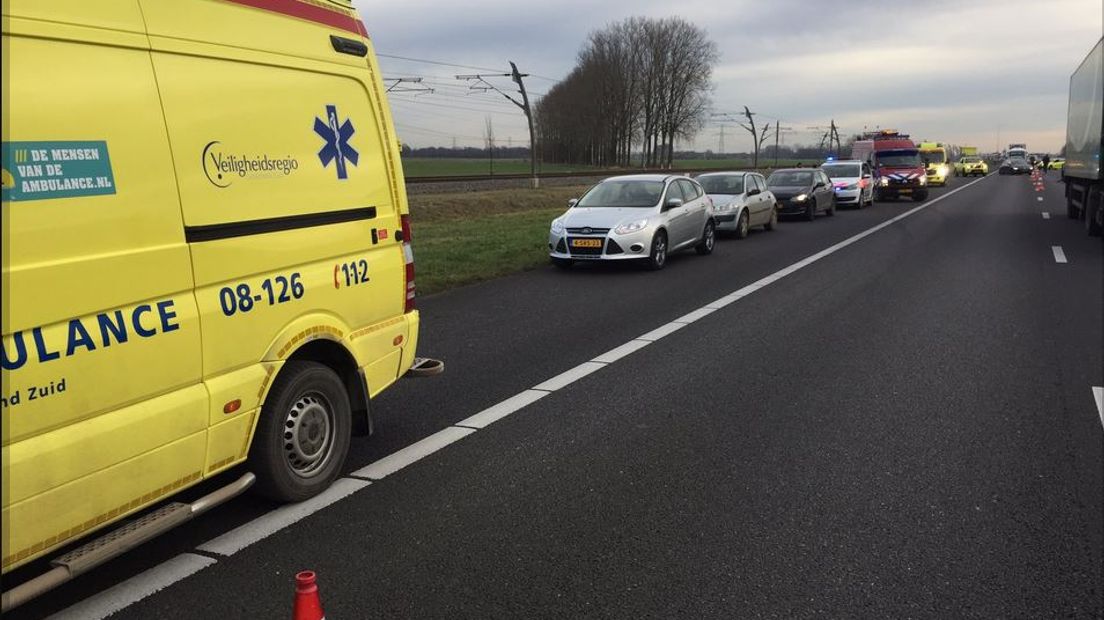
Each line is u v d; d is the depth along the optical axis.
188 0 3.30
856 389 6.15
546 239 17.14
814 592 3.24
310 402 4.09
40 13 2.66
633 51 97.50
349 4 4.47
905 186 31.84
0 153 2.51
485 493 4.21
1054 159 93.06
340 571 3.39
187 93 3.24
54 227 2.67
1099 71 15.79
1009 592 3.24
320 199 4.02
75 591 3.21
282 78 3.80
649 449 4.88
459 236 18.09
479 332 8.39
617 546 3.63
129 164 2.96
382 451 4.84
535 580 3.33
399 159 4.82
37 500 2.65
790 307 9.61
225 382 3.42
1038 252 14.50
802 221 23.16
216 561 3.46
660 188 13.85
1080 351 7.29
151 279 3.04
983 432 5.15
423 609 3.11
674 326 8.58
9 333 2.54
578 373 6.68
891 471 4.51
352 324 4.30
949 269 12.52
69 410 2.74
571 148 107.31
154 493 3.15
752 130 82.75
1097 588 3.26
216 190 3.36
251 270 3.55
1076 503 4.07
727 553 3.56
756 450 4.85
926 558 3.51
